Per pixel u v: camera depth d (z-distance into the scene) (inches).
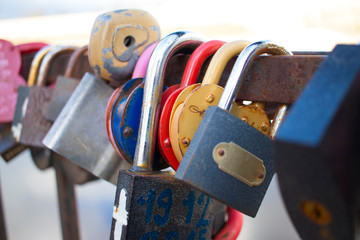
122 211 30.9
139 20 37.2
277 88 28.4
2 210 66.2
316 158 16.5
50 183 128.7
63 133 39.5
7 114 51.8
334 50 19.2
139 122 33.7
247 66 28.7
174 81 37.3
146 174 31.5
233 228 39.7
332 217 18.5
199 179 25.8
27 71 54.7
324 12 109.1
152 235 31.5
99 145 40.6
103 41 35.9
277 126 29.5
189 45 34.2
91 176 55.4
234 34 117.3
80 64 47.0
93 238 103.0
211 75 31.2
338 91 17.5
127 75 37.8
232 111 29.0
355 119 17.2
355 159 17.2
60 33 128.2
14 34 129.3
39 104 47.4
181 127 29.8
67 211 60.2
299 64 27.0
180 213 33.1
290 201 19.7
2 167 129.5
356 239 18.9
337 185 16.8
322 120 16.8
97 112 40.6
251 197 28.0
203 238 35.7
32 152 58.8
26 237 109.5
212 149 26.2
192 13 122.7
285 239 91.1
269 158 28.4
